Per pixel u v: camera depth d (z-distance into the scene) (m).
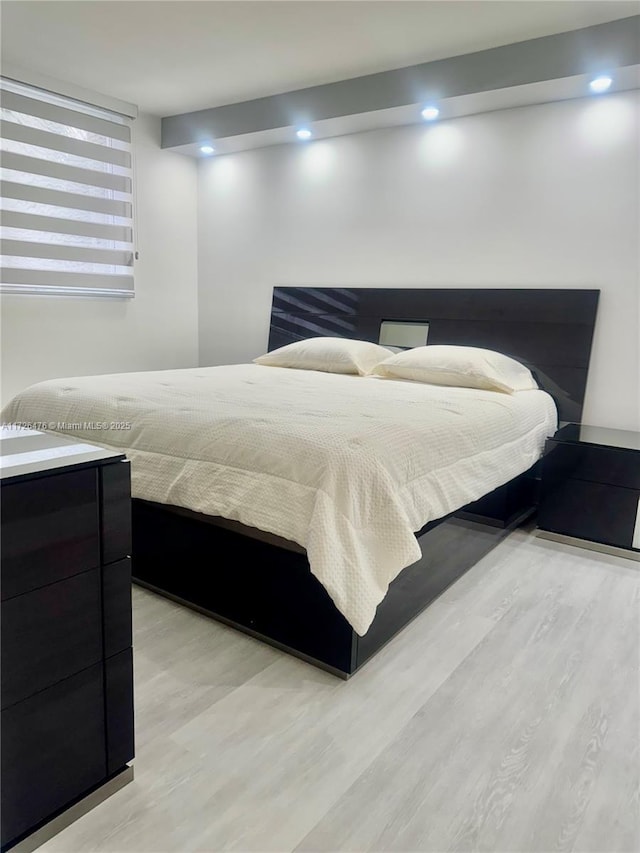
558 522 2.97
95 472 1.21
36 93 3.67
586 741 1.54
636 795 1.37
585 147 3.27
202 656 1.88
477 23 2.88
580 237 3.33
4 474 1.08
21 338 3.86
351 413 2.21
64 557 1.17
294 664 1.85
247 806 1.31
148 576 2.30
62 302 4.05
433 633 2.05
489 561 2.69
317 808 1.30
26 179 3.73
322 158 4.22
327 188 4.22
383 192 3.98
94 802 1.29
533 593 2.38
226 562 2.04
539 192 3.43
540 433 3.03
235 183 4.68
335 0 2.70
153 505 2.24
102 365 4.35
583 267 3.33
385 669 1.83
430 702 1.68
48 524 1.14
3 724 1.11
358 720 1.59
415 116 3.65
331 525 1.69
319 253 4.32
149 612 2.15
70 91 3.77
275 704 1.65
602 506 2.85
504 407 2.73
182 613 2.14
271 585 1.92
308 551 1.67
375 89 3.54
